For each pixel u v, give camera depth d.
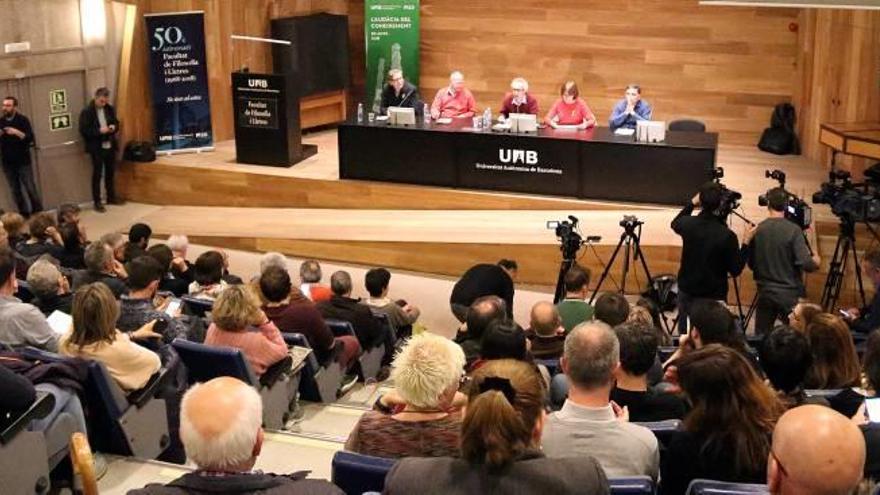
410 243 10.70
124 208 12.66
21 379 4.04
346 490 3.35
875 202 8.45
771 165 12.58
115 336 4.75
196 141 13.20
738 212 10.54
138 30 12.89
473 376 3.18
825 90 12.32
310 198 12.05
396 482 2.70
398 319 7.71
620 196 11.04
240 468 2.56
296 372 5.89
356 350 6.70
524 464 2.68
